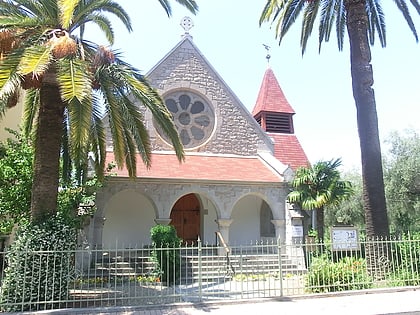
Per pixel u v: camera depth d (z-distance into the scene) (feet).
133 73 39.55
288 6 52.29
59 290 33.81
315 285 40.63
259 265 57.72
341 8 54.90
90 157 54.24
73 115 31.63
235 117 78.89
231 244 75.31
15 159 47.98
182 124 75.41
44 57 30.86
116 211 70.28
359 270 42.37
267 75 111.34
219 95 78.69
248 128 79.25
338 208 106.93
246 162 74.84
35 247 34.12
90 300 35.29
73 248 36.52
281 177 68.69
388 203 85.25
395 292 39.99
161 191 62.75
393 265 43.24
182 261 57.16
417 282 42.27
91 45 39.88
